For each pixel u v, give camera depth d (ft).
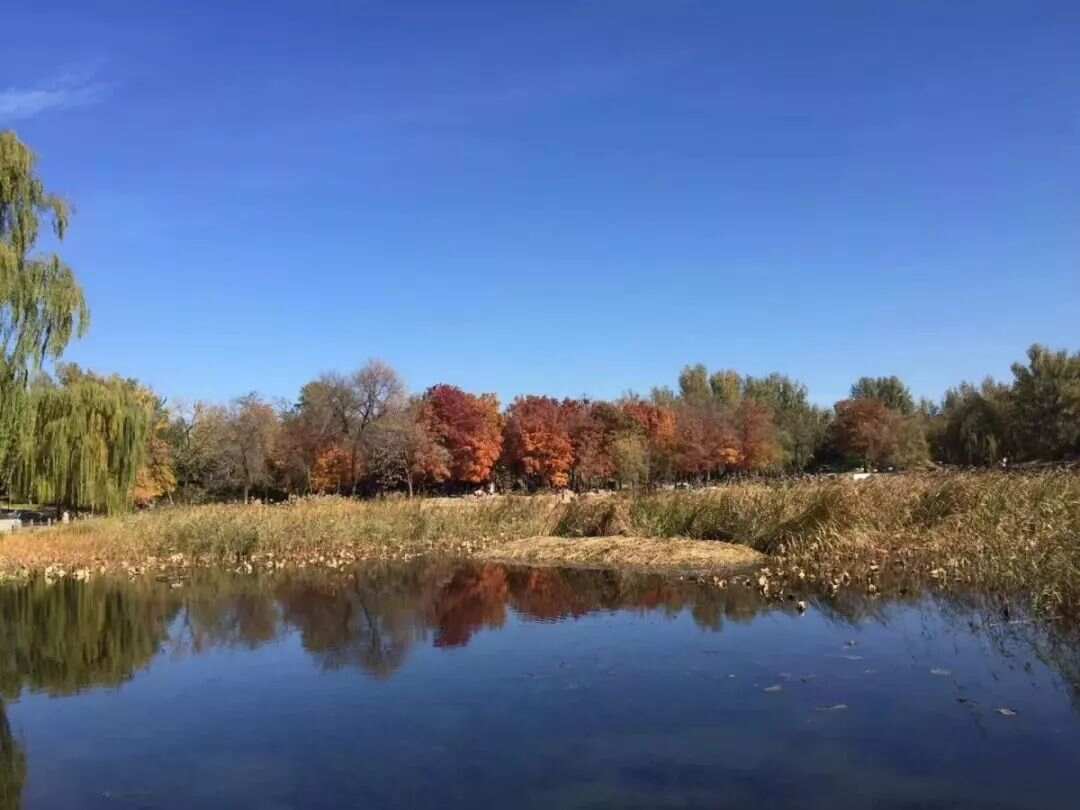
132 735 23.67
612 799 17.76
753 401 250.78
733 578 47.57
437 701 25.57
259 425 199.62
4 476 91.97
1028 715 21.94
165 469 191.11
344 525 75.31
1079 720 21.44
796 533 53.67
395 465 188.75
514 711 24.21
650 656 30.09
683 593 43.57
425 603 44.16
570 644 32.65
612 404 220.64
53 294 74.95
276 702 26.32
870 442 231.09
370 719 24.08
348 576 56.75
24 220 74.38
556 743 21.38
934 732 20.98
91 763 21.48
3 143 73.51
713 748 20.54
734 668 27.89
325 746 21.94
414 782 19.17
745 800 17.43
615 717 23.27
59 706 27.02
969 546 45.27
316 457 191.93
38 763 21.66
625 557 57.00
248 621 40.91
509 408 224.94
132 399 102.12
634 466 186.91
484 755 20.74
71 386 98.17
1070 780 17.85
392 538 75.00
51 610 46.62
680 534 63.98
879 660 28.04
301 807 18.07
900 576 43.39
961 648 28.96
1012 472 56.13
